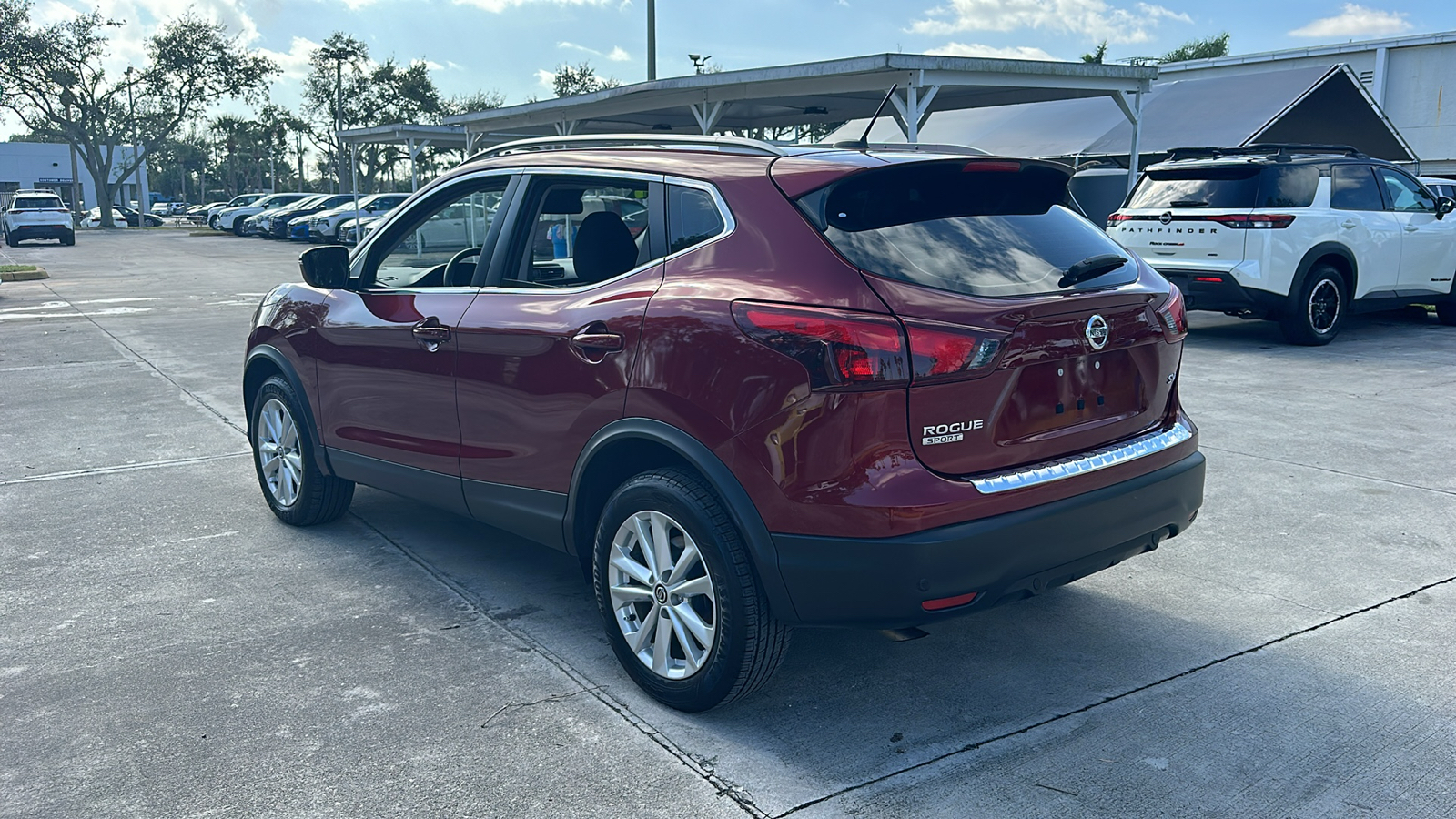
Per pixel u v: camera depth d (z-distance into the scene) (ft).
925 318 9.50
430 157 212.43
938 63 52.75
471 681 11.74
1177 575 14.90
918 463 9.58
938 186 10.95
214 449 22.53
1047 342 10.12
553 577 15.05
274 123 278.67
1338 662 12.07
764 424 9.83
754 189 10.68
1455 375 29.86
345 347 15.15
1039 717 10.89
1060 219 11.64
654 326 10.75
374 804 9.35
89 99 189.78
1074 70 57.16
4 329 42.09
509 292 12.83
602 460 11.65
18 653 12.42
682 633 10.77
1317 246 34.14
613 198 12.05
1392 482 19.25
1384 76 88.22
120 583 14.73
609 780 9.73
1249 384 28.66
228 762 10.03
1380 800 9.37
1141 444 11.29
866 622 9.75
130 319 45.57
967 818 9.12
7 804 9.34
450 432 13.53
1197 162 35.63
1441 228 38.55
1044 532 9.97
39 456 21.90
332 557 15.87
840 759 10.09
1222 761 10.01
